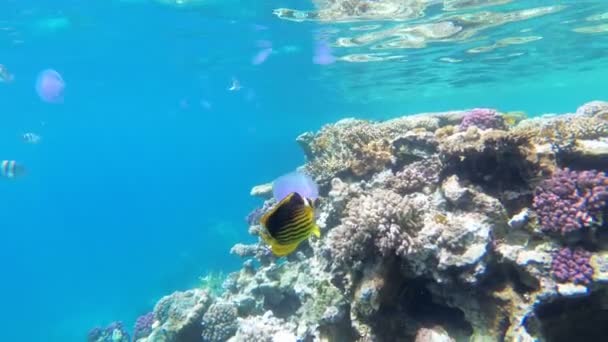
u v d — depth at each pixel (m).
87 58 28.05
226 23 19.88
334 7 16.75
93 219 110.69
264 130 110.44
